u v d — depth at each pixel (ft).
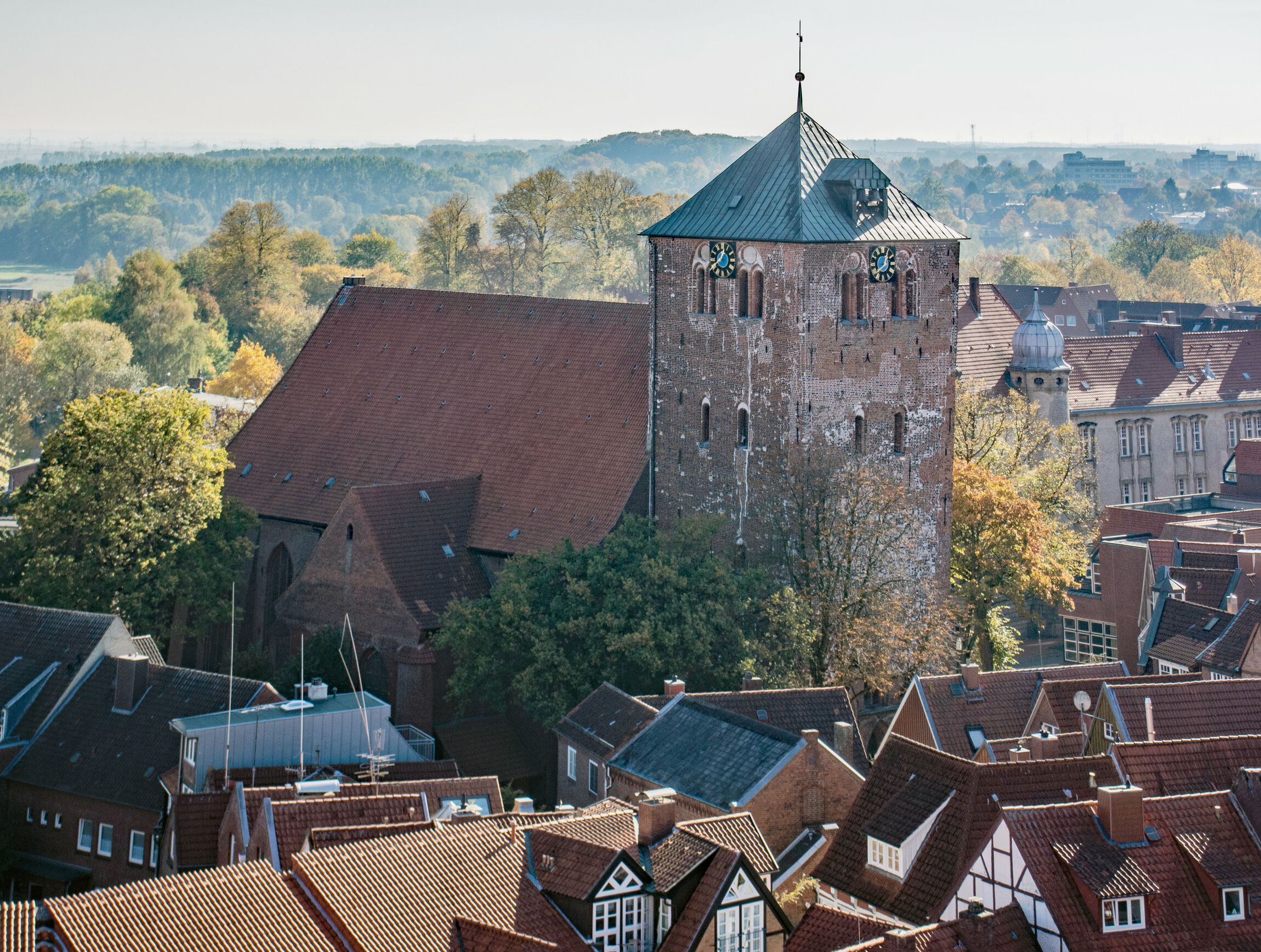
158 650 362.12
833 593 350.43
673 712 293.64
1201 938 188.34
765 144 369.91
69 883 318.65
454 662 364.58
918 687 309.22
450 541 383.86
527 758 362.74
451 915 190.19
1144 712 265.54
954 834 207.31
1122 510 512.22
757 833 220.43
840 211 356.79
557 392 398.42
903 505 368.07
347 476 417.28
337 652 373.20
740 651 334.85
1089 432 639.76
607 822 218.38
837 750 289.33
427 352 428.56
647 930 203.92
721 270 361.92
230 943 176.65
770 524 359.66
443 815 240.53
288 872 189.78
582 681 333.21
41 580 372.17
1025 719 309.63
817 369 354.54
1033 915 189.78
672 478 375.25
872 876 214.69
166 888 181.06
